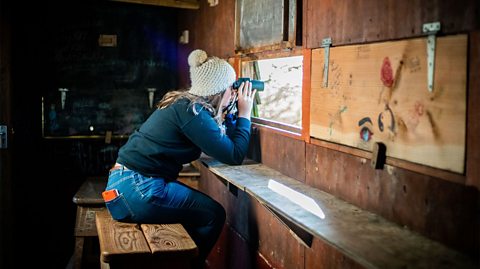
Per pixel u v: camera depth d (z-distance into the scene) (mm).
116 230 2545
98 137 4605
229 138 2740
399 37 1646
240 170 2732
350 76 1931
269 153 2822
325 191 2168
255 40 2848
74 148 4578
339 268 2020
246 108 2732
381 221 1722
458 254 1409
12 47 3910
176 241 2414
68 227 4617
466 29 1380
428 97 1521
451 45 1432
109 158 4660
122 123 4656
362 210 1863
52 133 4492
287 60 2596
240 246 3201
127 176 2607
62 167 4566
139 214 2582
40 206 4535
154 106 4734
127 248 2316
